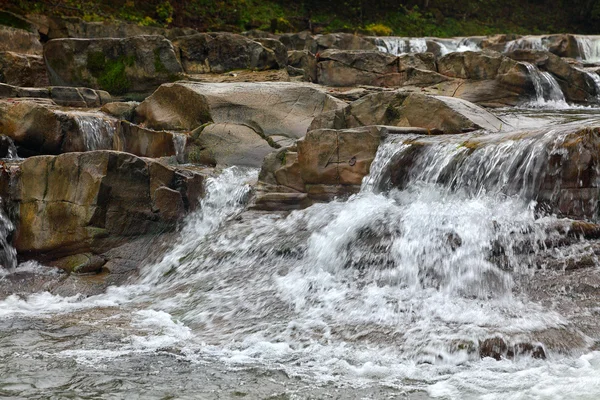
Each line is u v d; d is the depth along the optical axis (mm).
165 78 16875
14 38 20047
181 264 9812
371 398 5770
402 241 8195
